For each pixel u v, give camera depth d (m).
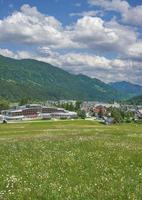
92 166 23.52
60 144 34.00
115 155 27.00
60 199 16.31
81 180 19.86
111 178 20.14
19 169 23.03
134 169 22.72
